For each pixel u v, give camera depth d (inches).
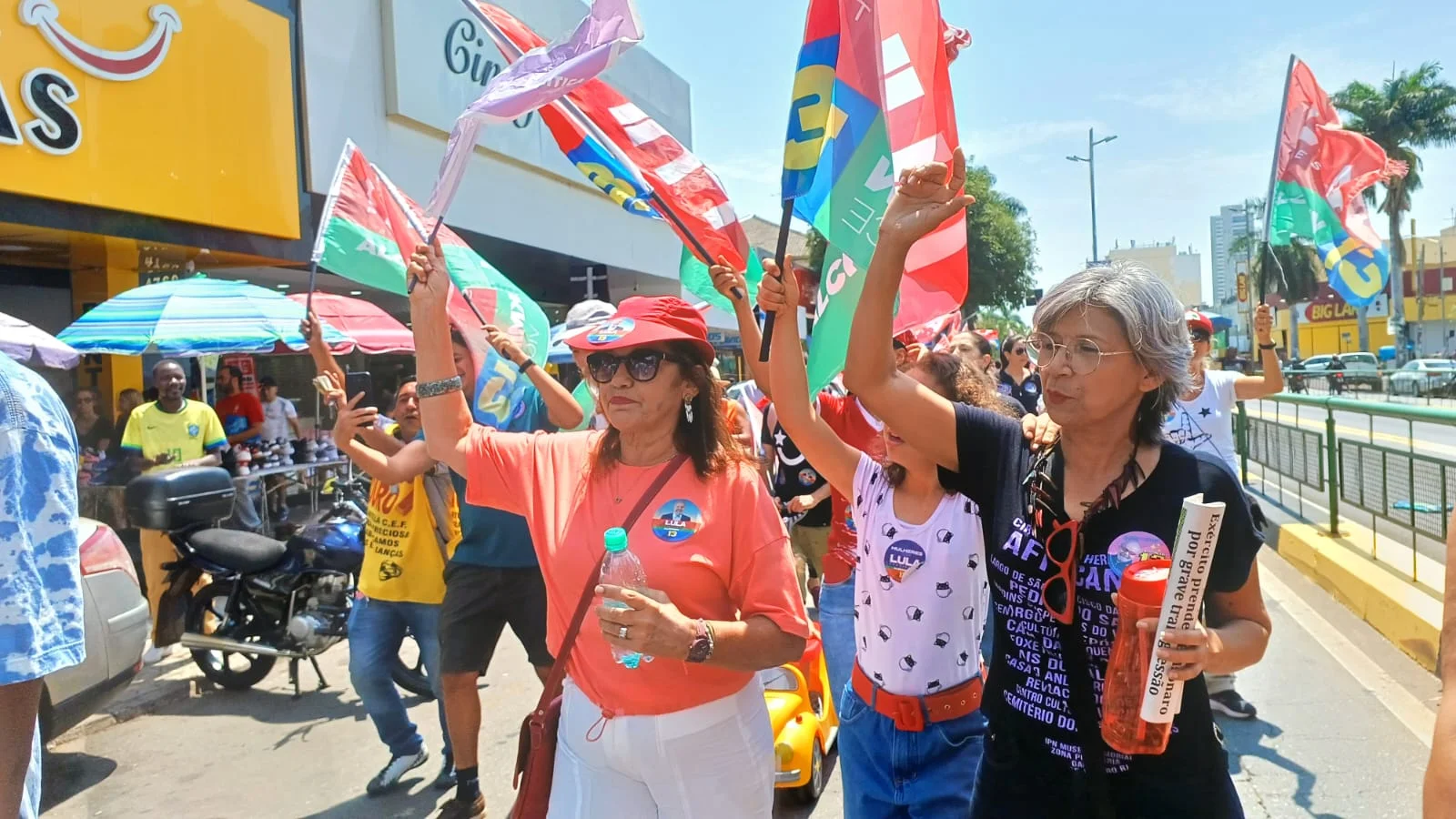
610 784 89.6
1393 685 194.9
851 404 162.9
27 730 61.1
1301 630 234.5
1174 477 70.6
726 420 94.1
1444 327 2003.0
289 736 194.7
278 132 390.3
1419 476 245.4
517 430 157.2
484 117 97.8
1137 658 65.9
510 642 255.8
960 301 120.9
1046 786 74.0
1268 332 189.0
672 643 78.8
